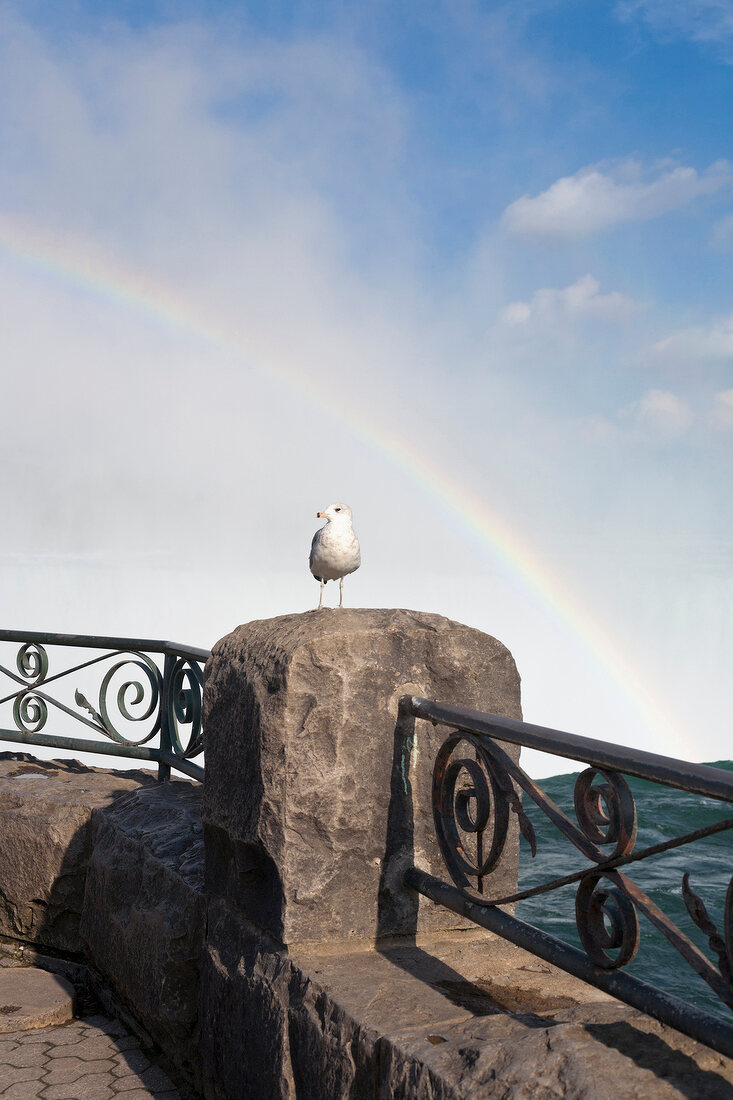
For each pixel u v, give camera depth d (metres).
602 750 2.06
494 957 2.91
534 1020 2.31
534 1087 1.92
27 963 4.91
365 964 2.82
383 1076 2.25
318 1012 2.58
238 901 3.16
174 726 5.34
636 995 2.05
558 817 2.27
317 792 2.88
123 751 5.51
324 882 2.89
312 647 2.89
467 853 2.86
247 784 3.05
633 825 2.00
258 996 2.89
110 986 4.41
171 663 5.34
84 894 4.71
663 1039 2.04
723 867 8.56
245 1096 2.94
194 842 4.07
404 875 3.00
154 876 3.98
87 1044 4.01
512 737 2.40
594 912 2.19
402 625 3.04
